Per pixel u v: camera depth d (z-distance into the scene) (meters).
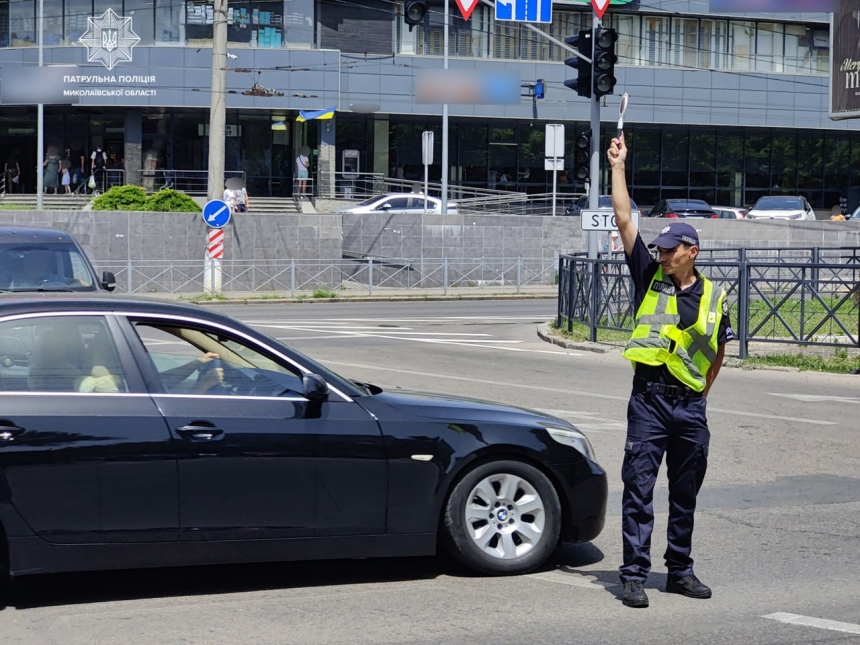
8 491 5.55
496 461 6.34
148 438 5.73
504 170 49.47
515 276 35.09
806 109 51.56
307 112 44.62
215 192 28.67
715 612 5.81
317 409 6.06
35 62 43.72
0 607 5.80
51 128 45.97
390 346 18.81
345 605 5.88
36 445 5.59
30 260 13.78
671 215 39.06
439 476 6.18
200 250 31.45
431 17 46.94
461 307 28.69
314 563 6.73
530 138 49.56
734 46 51.00
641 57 50.00
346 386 6.19
